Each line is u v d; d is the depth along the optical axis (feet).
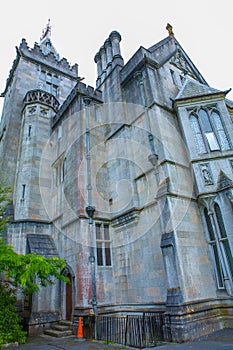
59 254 45.91
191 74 60.59
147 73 47.62
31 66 83.51
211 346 23.52
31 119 63.46
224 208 35.45
